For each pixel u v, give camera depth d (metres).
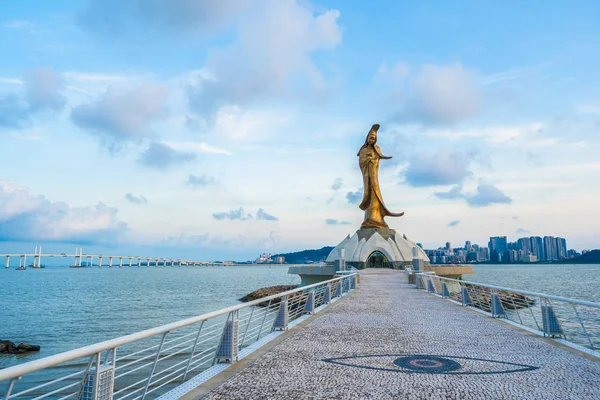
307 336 12.61
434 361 9.60
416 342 11.73
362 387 7.67
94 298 63.88
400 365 9.23
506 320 15.85
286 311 13.91
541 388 7.66
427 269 51.12
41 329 34.81
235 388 7.56
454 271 53.78
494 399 7.07
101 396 5.34
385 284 35.28
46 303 56.25
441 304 21.20
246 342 21.44
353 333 13.13
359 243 66.62
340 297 24.61
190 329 32.72
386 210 69.88
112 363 5.68
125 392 16.72
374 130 70.06
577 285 94.38
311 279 54.09
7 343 26.62
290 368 8.94
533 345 11.36
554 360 9.73
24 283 116.25
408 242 67.94
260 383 7.87
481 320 15.88
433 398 7.10
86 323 37.91
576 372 8.73
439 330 13.70
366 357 9.95
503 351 10.62
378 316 16.97
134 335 5.95
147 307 50.75
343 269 47.88
